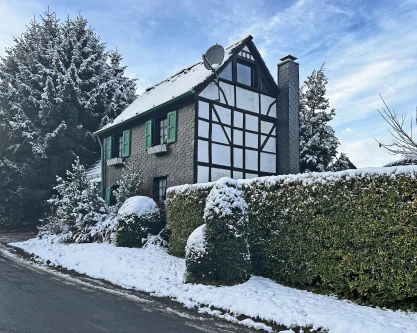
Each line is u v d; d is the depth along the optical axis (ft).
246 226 24.50
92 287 23.94
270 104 50.88
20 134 69.56
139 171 49.80
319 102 69.41
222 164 44.32
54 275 27.73
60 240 45.09
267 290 21.56
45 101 70.03
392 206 18.20
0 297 20.10
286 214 23.59
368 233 18.98
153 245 35.94
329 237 20.86
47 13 83.41
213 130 43.96
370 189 19.16
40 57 79.46
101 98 79.15
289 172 48.73
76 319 16.74
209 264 24.22
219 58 43.70
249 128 47.88
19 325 15.51
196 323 17.10
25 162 69.31
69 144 70.03
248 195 26.58
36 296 20.67
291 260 22.99
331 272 20.62
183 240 32.78
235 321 17.60
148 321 17.02
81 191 47.37
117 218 38.93
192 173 41.98
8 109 72.02
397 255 17.83
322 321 16.56
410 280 17.33
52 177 69.26
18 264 32.09
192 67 54.24
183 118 44.34
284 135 50.06
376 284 18.52
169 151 46.24
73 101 73.67
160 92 53.98
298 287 22.62
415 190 17.53
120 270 28.12
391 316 16.76
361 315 16.83
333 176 21.11
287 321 16.81
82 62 81.61
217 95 44.98
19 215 66.69
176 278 25.61
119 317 17.43
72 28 83.30
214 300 20.30
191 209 32.19
